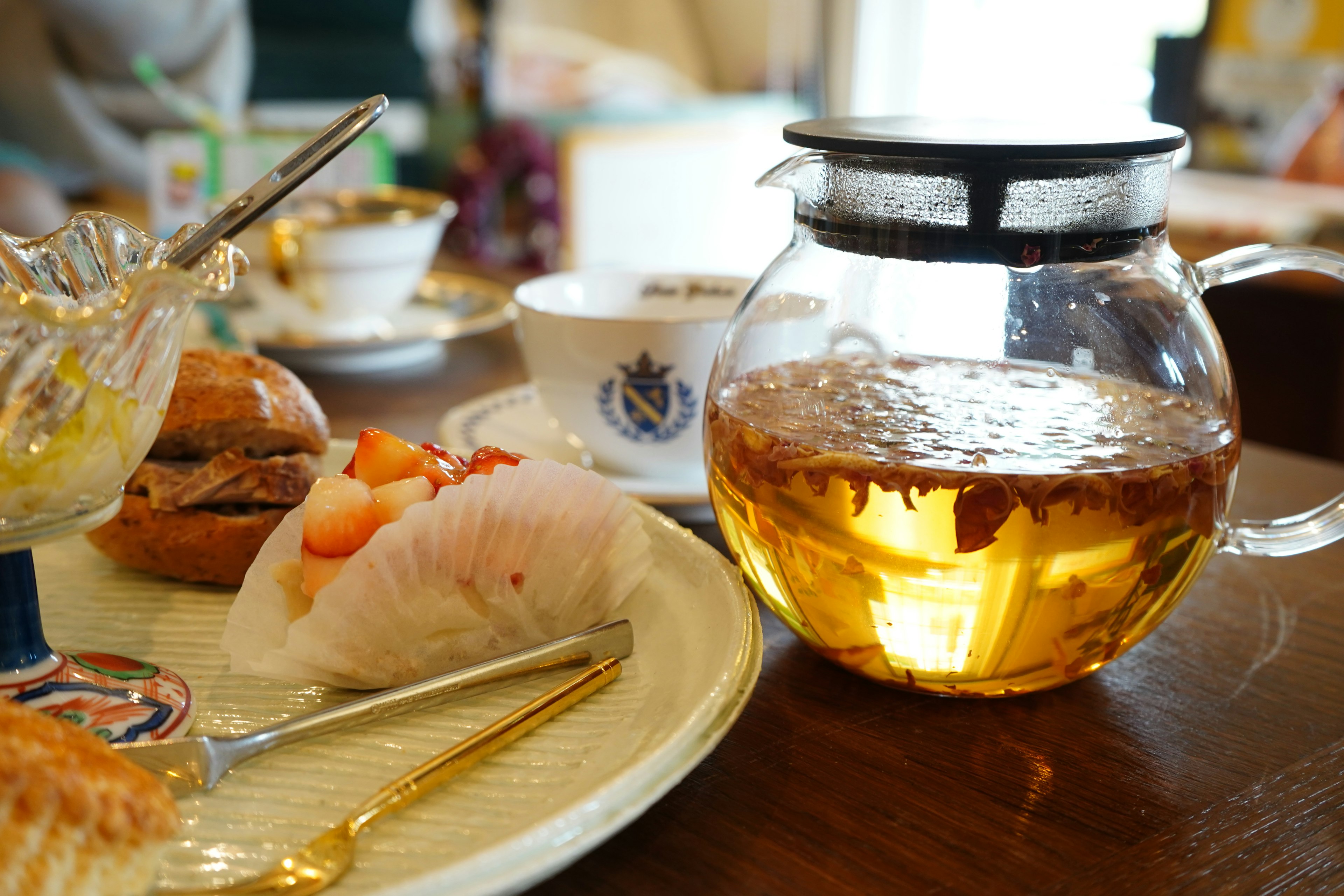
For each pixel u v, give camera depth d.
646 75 2.57
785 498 0.36
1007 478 0.33
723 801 0.34
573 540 0.39
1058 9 1.57
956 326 0.37
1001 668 0.37
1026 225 0.35
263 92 2.13
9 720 0.29
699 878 0.32
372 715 0.36
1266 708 0.38
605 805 0.31
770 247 2.17
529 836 0.29
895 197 0.35
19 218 1.07
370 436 0.40
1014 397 0.37
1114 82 1.48
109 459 0.34
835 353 0.38
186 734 0.36
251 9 2.15
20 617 0.36
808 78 2.13
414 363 0.72
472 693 0.37
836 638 0.38
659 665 0.39
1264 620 0.44
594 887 0.31
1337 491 0.54
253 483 0.43
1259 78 1.22
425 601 0.38
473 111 2.25
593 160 1.89
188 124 1.53
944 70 1.82
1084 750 0.36
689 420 0.51
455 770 0.34
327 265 0.67
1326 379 1.07
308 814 0.33
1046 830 0.33
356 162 0.82
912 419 0.36
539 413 0.58
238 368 0.46
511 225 1.90
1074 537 0.34
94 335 0.32
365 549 0.37
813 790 0.35
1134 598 0.36
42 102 1.52
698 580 0.42
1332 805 0.34
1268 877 0.32
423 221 0.71
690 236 2.05
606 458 0.52
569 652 0.38
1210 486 0.35
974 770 0.35
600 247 1.93
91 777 0.28
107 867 0.28
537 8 2.78
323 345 0.67
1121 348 0.36
